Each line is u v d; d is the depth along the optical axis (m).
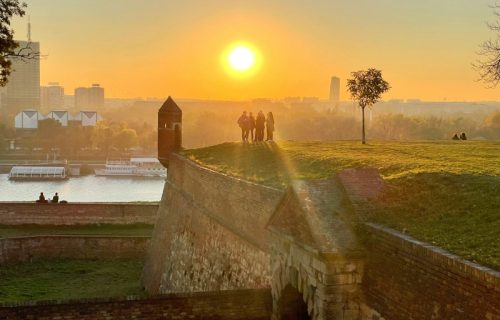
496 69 27.58
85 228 40.97
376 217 12.44
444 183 13.55
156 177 125.94
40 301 13.17
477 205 11.80
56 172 120.31
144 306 13.77
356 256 11.66
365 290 11.73
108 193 99.69
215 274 21.33
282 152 25.53
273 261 14.83
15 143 169.62
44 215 40.94
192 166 26.91
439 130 139.12
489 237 10.14
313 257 12.23
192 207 26.06
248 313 14.46
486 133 138.25
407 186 13.68
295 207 13.17
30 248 35.31
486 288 8.52
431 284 9.79
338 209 12.77
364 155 22.33
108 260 36.19
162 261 29.55
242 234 18.89
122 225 41.53
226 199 20.95
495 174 14.30
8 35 26.08
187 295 14.05
